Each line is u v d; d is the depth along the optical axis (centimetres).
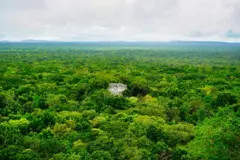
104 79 6016
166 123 3891
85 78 6806
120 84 5994
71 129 3422
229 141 2762
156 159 2762
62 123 3581
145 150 2847
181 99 5159
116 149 2839
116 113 4281
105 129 3419
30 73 7931
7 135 2938
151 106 4447
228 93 4803
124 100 4809
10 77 6612
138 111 4206
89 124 3619
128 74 8088
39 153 2730
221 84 6719
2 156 2538
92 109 4388
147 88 5925
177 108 4522
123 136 3189
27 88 5516
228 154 2655
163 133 3294
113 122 3594
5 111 4019
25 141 2892
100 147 2877
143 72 8975
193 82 7144
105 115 4069
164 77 7938
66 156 2645
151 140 3188
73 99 5231
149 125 3431
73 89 5712
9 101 4434
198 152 2769
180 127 3528
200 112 4200
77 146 2897
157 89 6012
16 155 2547
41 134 3164
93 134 3231
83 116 4012
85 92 5478
